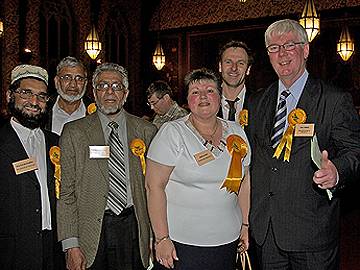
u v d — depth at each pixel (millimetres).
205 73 2553
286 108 2650
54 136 3002
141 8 14422
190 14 13719
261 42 12523
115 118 2934
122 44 14102
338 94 2516
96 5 13148
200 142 2535
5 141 2744
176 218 2537
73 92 3822
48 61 12047
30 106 2818
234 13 12930
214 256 2527
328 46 11617
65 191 2828
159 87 4875
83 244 2791
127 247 2801
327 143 2525
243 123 2877
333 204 2580
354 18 11219
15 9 11148
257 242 2678
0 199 2680
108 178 2805
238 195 2754
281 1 12109
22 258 2674
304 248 2531
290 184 2551
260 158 2697
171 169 2541
